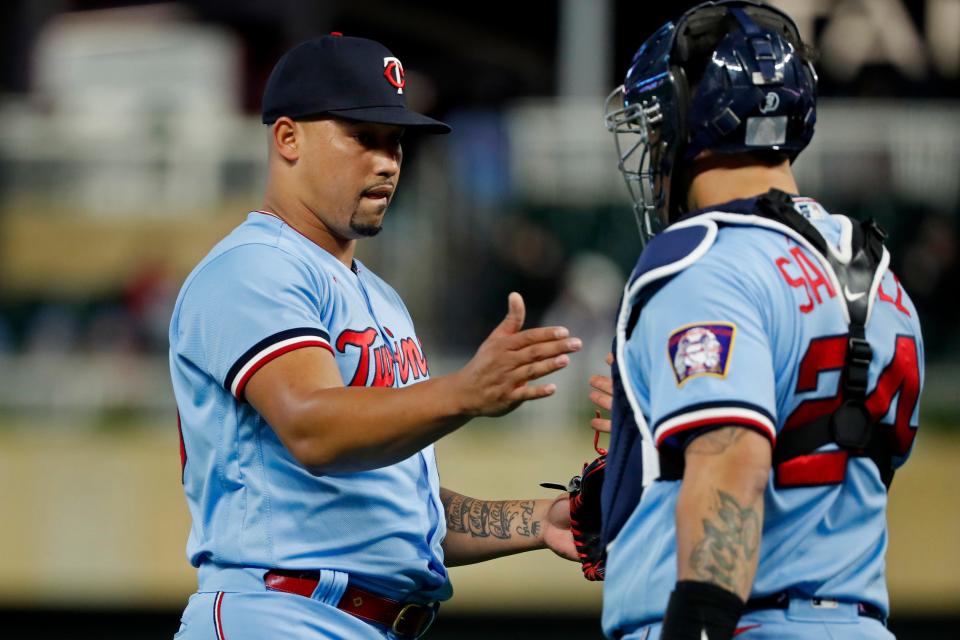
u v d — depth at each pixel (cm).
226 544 1055
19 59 4481
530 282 2952
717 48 825
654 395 771
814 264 798
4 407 3012
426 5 4878
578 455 2791
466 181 2989
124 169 3112
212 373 1027
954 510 2780
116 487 2888
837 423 788
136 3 4631
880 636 802
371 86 1080
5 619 3139
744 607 747
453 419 901
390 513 1075
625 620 812
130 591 2867
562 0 4019
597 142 3033
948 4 3900
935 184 2970
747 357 751
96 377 3027
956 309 2909
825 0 3884
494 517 1204
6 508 2894
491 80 4606
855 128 2997
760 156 836
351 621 1060
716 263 779
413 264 2931
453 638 3078
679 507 740
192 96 4509
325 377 986
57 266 3088
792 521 789
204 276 1050
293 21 4556
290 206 1108
